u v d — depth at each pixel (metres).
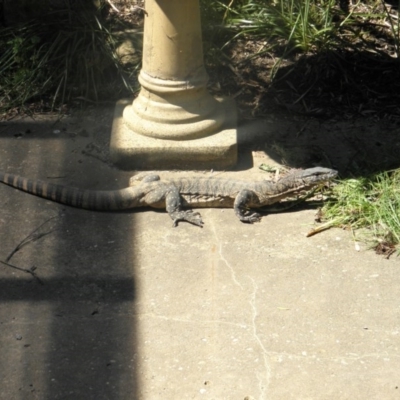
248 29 11.08
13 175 8.70
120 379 6.47
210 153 8.97
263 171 9.05
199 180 8.49
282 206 8.51
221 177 8.76
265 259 7.73
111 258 7.76
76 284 7.45
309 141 9.59
